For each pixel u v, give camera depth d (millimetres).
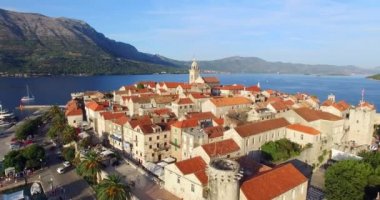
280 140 105812
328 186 77500
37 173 105812
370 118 116750
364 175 75125
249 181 63469
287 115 117750
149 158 108188
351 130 120938
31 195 89125
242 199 60719
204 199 70312
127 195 72312
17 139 145500
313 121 111625
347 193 73500
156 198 77438
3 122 191000
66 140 123938
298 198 71000
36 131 157375
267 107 138750
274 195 63188
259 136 101250
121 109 156000
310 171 100562
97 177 96500
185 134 103688
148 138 106938
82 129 145375
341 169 76375
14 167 103375
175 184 79188
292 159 98938
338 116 121688
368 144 118438
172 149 112375
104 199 69562
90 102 167000
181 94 175625
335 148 111562
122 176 91562
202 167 79625
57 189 92562
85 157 96438
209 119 126875
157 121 124438
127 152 116500
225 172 56500
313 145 103750
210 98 157250
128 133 116250
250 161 81750
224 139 99812
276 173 69312
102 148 116062
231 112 140375
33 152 108688
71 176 103125
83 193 90250
